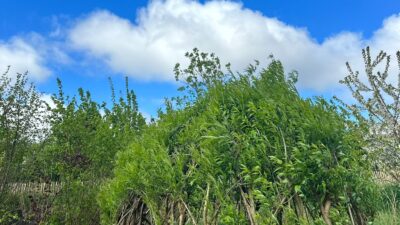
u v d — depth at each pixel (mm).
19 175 11023
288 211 3521
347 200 3609
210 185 3857
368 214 3791
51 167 9703
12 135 11195
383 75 8625
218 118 4055
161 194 4242
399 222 5672
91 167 9539
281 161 3576
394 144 8172
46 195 9531
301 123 3785
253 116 3977
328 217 3570
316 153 3592
